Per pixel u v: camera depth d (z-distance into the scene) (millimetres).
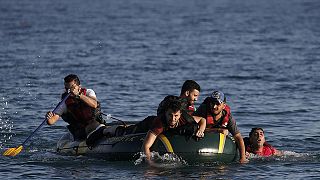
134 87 45031
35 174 23172
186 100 24188
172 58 62125
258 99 40562
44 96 41188
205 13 139000
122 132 25469
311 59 61344
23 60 59312
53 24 105062
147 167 23766
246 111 36656
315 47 72750
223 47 72625
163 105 23938
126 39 82062
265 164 24594
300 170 23781
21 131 31391
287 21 115312
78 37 83688
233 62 59125
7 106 37844
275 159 25469
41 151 27391
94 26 102312
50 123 26203
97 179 22328
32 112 36156
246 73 52062
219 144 24188
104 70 53281
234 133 24984
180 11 146375
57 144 27656
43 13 133625
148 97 41281
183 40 81375
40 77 49125
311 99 40500
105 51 67750
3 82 46500
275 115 35531
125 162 24594
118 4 177375
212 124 24766
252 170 23641
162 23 110438
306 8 156875
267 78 49500
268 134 30938
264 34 90188
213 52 67562
